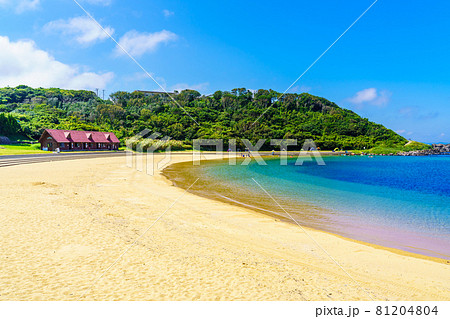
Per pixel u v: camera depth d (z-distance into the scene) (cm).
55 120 8006
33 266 525
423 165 5159
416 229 1045
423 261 724
